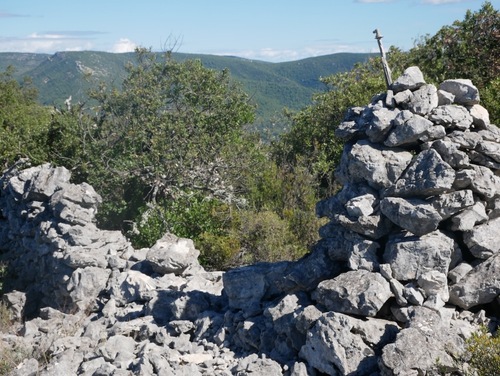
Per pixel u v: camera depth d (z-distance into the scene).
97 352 8.50
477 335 6.55
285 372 7.37
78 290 11.62
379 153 7.99
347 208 7.90
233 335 8.52
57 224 12.68
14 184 14.82
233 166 20.59
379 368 6.76
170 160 19.88
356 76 26.11
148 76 23.77
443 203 7.45
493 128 8.16
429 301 7.23
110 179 19.86
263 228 16.31
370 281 7.32
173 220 17.22
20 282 14.54
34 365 8.30
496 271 7.34
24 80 55.69
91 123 21.95
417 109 7.96
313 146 23.58
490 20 22.44
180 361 7.97
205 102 23.56
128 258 12.30
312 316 7.44
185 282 11.20
